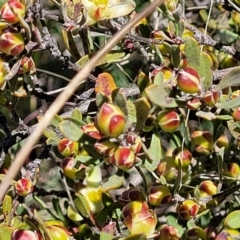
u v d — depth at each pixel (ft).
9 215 1.09
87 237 1.23
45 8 1.50
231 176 1.29
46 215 1.34
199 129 1.34
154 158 1.10
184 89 1.00
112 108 0.97
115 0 1.10
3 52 1.07
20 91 1.18
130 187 1.20
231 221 1.14
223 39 1.55
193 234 1.25
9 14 1.07
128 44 1.19
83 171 1.19
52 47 1.12
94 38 1.34
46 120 0.85
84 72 0.88
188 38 1.02
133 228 1.06
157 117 1.08
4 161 1.20
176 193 1.16
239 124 1.16
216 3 1.39
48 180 1.41
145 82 1.14
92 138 1.02
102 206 1.20
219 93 1.11
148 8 0.93
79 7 1.09
